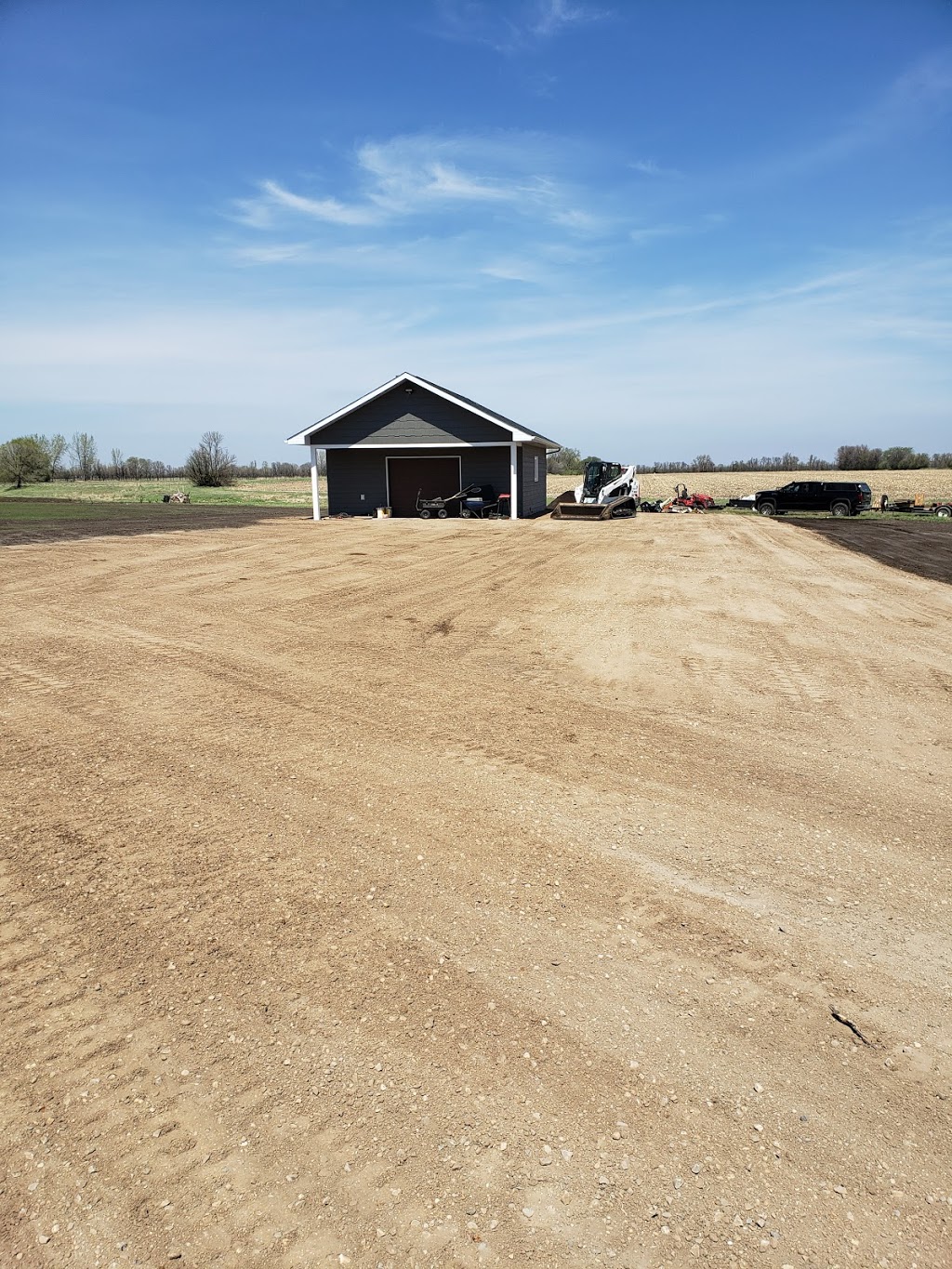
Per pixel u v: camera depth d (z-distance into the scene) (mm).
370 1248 2283
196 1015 3189
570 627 10289
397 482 30188
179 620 10062
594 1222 2373
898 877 4312
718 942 3719
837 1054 3049
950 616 11523
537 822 4844
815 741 6289
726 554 18328
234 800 5043
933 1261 2273
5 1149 2590
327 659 8414
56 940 3643
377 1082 2873
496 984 3402
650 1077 2924
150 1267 2227
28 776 5305
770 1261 2262
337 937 3695
